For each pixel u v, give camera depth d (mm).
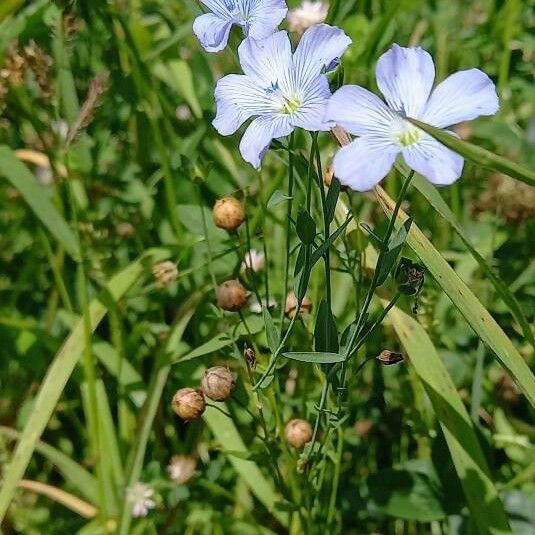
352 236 144
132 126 198
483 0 240
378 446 166
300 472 126
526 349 169
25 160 197
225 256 165
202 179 135
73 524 162
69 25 155
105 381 176
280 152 155
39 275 190
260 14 110
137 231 188
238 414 160
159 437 167
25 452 140
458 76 96
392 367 164
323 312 114
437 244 186
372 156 90
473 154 88
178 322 156
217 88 106
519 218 184
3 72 155
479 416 163
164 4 229
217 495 159
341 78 105
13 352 173
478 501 128
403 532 157
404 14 222
